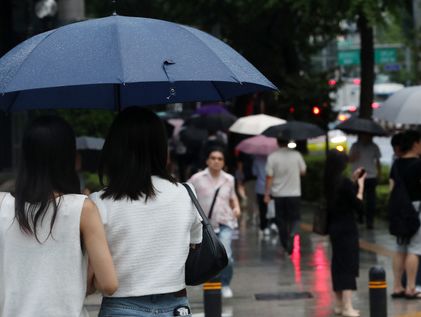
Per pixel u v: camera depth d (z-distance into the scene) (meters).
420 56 35.56
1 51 40.12
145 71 8.01
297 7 37.44
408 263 19.88
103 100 10.49
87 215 7.96
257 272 24.50
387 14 38.22
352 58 64.19
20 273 7.92
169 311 8.34
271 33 47.56
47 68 8.09
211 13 45.81
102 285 7.97
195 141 41.41
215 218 19.70
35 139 8.00
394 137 19.80
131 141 8.48
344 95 100.62
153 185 8.45
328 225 18.75
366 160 32.53
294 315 18.92
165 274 8.29
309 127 28.66
